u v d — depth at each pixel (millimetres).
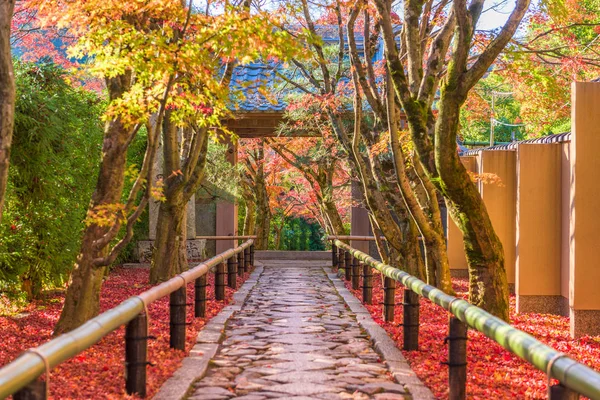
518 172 12461
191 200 20594
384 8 9797
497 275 9609
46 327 9734
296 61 16219
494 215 14844
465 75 8828
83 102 13836
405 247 14656
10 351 8070
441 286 12133
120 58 7531
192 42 7812
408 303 8078
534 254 12406
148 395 5949
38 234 12430
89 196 14266
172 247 14625
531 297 12430
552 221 12398
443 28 10406
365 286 12211
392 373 6988
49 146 11867
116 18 7879
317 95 16094
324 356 7863
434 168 9891
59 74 12352
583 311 9953
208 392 6250
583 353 8734
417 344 8047
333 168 24469
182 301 7891
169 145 13922
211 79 7629
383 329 9383
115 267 19156
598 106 10016
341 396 6117
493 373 7168
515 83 15750
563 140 12078
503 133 31766
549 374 3941
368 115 17703
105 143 8648
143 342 5914
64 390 5941
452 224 17578
